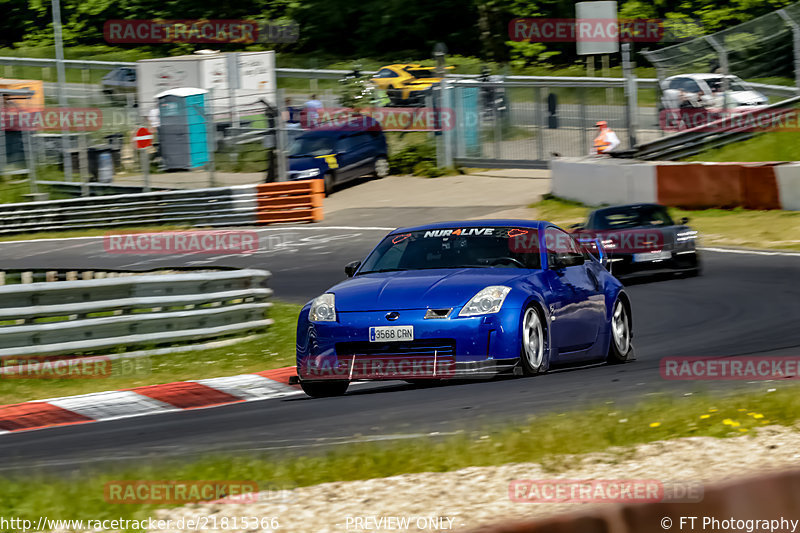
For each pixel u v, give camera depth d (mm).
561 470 17219
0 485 18547
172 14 183375
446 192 97562
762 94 97562
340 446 20891
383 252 31078
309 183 89938
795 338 35938
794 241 65500
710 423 19906
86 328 39250
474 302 27109
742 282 52781
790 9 98125
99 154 102438
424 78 110562
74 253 81375
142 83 116562
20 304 38062
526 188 96375
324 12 170750
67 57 177500
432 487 16562
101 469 20531
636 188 81875
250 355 41250
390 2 165875
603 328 32219
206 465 19359
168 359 40312
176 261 75375
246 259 74312
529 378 28172
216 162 102812
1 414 31812
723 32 99188
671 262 54750
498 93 102938
